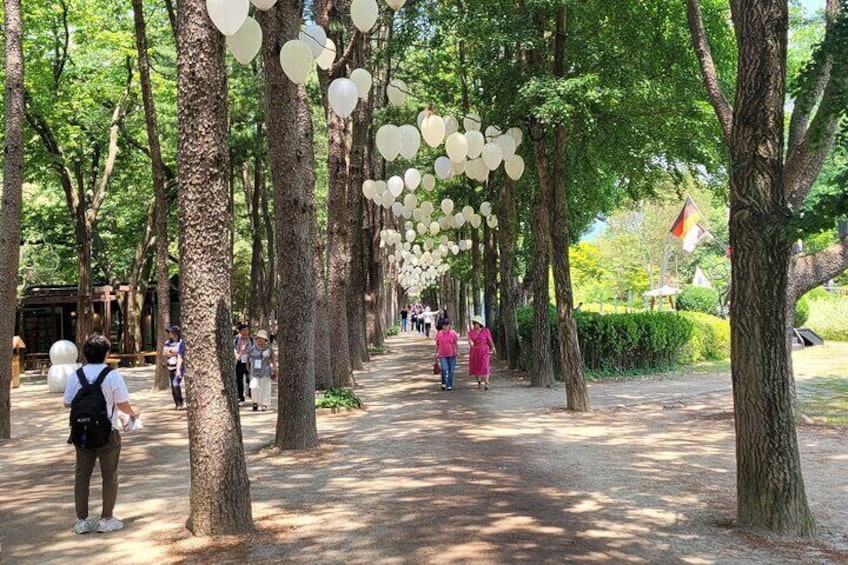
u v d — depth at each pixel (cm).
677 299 3600
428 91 2061
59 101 2459
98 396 614
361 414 1310
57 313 3253
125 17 2553
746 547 535
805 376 1767
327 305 1739
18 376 2184
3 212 1195
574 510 644
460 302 4534
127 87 2584
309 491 742
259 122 2516
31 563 539
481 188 2312
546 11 1309
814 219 518
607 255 4916
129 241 3522
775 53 577
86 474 616
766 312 573
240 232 3872
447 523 610
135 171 3081
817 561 504
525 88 1187
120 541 587
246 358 1558
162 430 1189
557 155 1283
